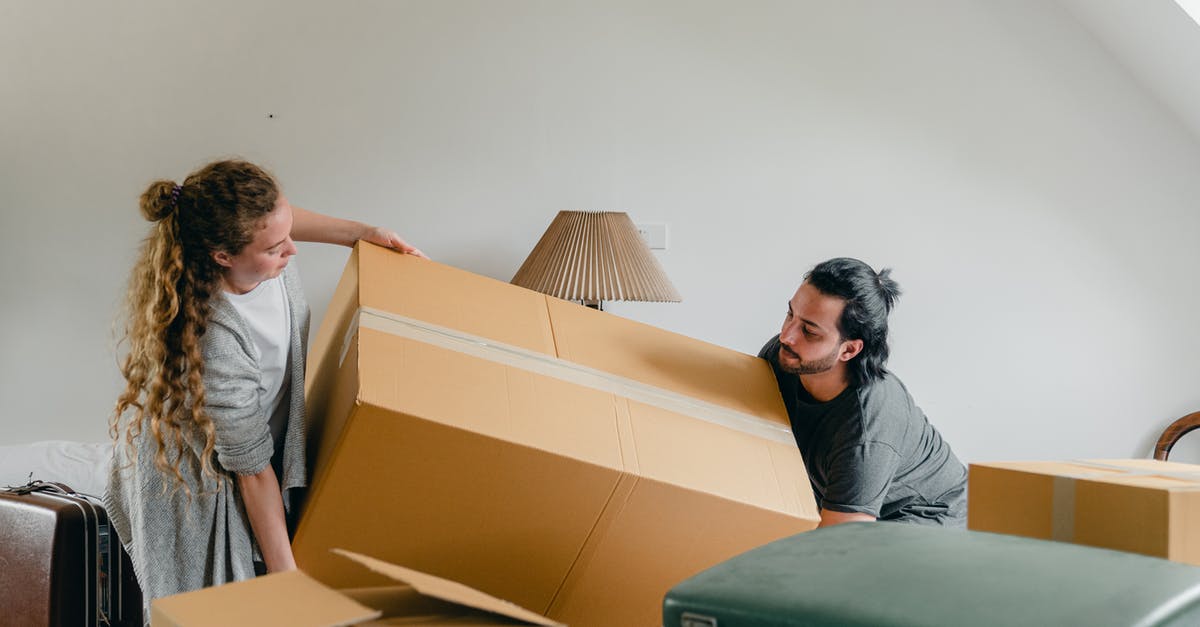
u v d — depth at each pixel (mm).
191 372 1530
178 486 1649
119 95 3285
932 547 1107
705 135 3270
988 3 3209
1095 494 1250
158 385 1543
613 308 3301
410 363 1433
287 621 995
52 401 3373
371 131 3277
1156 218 3234
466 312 1679
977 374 3297
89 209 3326
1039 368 3291
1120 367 3279
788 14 3234
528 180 3285
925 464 2041
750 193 3275
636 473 1413
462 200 3289
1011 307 3283
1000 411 3299
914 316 3295
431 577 1131
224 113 3279
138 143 3297
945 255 3275
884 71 3238
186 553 1671
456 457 1359
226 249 1534
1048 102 3225
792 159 3266
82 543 2119
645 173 3273
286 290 1801
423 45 3258
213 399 1547
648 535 1473
